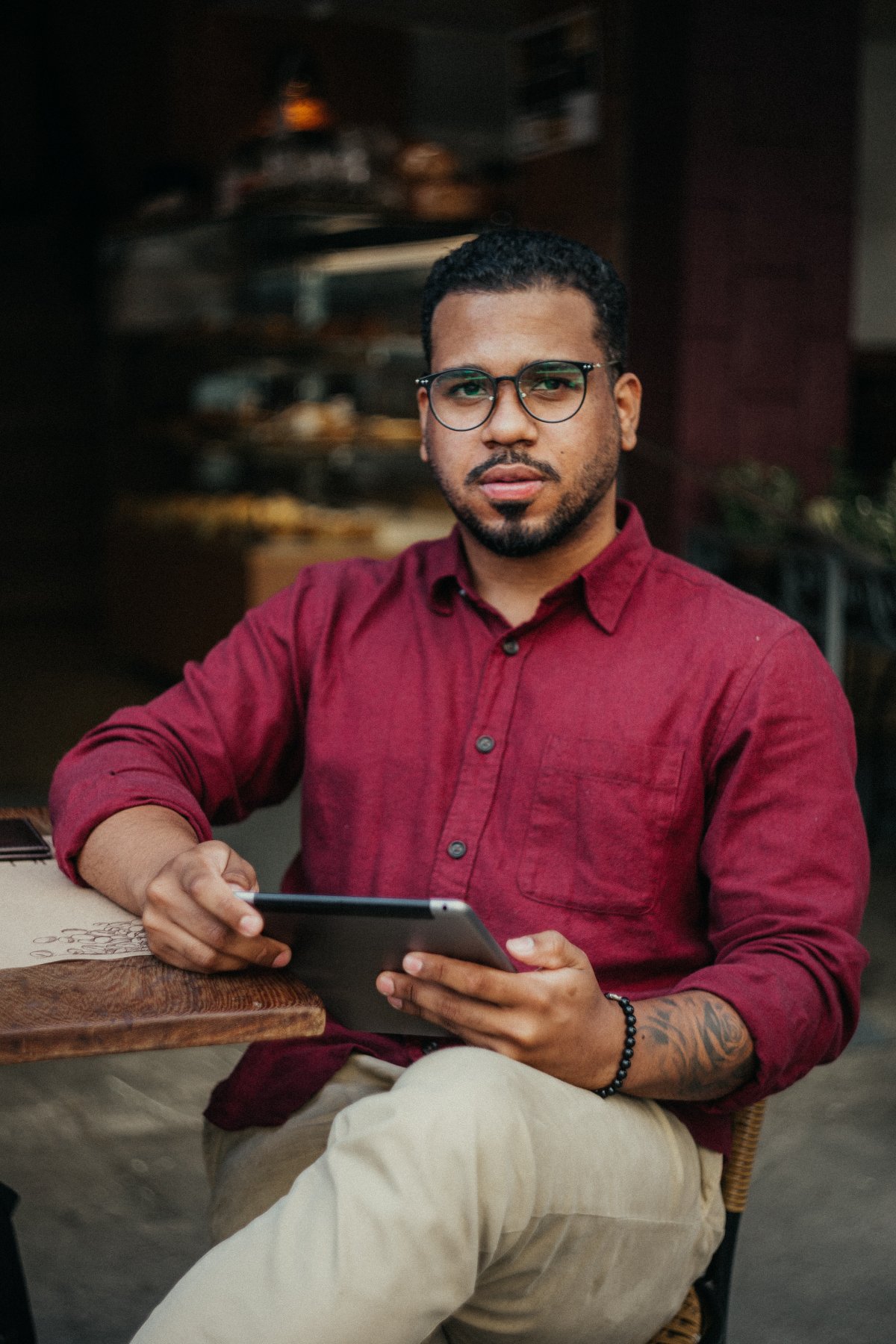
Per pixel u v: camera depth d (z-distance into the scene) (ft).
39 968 3.96
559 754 4.89
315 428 18.42
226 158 22.66
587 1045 4.06
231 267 19.07
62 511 28.84
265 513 19.10
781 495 16.42
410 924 3.70
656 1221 4.37
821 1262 7.95
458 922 3.62
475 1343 4.39
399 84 26.55
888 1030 10.80
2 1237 5.08
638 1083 4.18
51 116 30.22
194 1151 8.97
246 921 3.81
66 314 29.22
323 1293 3.60
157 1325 3.71
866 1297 7.63
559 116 18.12
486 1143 3.75
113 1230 8.07
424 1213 3.64
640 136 17.26
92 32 28.43
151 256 21.54
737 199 17.01
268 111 19.51
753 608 4.94
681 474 17.16
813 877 4.59
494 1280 4.13
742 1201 4.81
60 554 28.76
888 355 22.00
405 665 5.29
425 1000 4.03
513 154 19.21
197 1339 3.64
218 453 20.36
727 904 4.68
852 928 4.58
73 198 29.81
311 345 18.15
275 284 18.30
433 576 5.30
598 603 4.98
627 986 4.83
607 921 4.80
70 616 28.53
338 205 17.40
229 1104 5.05
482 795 4.97
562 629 5.04
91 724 19.35
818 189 17.37
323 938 3.92
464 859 4.95
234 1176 4.79
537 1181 3.90
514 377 4.82
